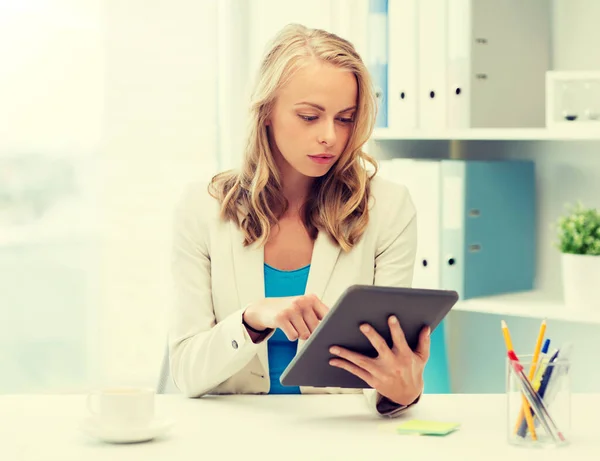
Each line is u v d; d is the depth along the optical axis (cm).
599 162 267
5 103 292
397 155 279
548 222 277
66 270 301
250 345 160
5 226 293
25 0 294
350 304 134
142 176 306
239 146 313
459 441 130
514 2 262
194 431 137
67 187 301
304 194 192
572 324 271
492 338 285
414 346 149
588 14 266
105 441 131
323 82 173
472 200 254
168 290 305
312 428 139
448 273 255
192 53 311
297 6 304
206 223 189
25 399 164
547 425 126
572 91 238
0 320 293
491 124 257
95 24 301
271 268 188
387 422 143
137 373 305
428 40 255
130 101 305
